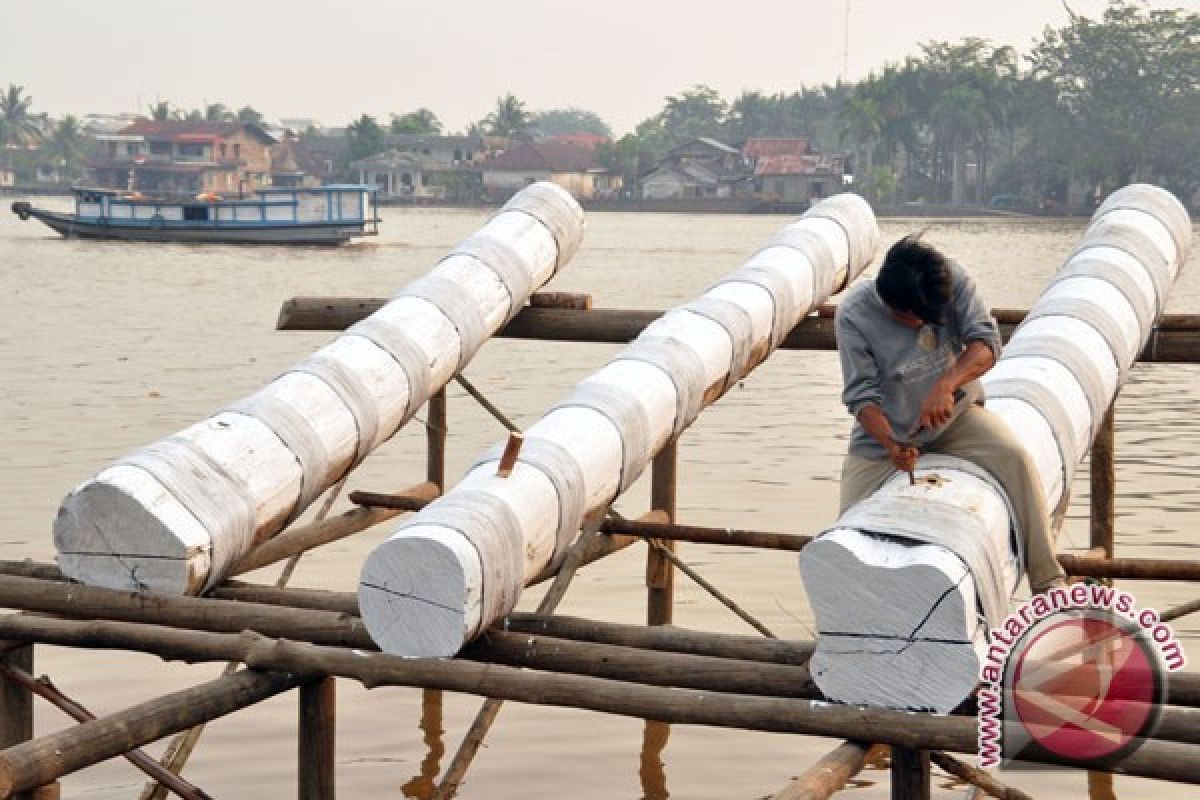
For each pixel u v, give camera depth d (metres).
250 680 9.37
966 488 8.96
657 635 9.75
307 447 11.22
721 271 84.50
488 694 8.84
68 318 57.22
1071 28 189.50
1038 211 197.12
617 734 14.63
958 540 8.38
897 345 9.26
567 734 14.62
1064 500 10.95
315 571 19.95
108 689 15.43
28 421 32.69
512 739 14.47
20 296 66.44
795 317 14.71
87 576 10.13
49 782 8.52
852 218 16.25
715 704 8.47
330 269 86.56
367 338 12.61
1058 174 192.50
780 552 21.28
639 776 13.55
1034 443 10.23
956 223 172.62
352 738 14.45
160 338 50.56
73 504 10.08
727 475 27.12
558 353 46.44
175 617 9.91
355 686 16.03
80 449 29.25
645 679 9.07
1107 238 13.86
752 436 31.53
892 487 9.04
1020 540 9.17
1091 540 15.15
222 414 11.09
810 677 8.72
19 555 20.58
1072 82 191.00
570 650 9.23
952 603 8.08
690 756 14.05
